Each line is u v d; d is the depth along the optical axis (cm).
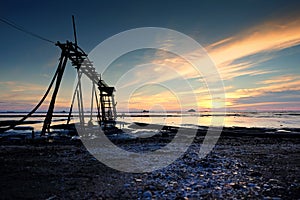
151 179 964
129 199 725
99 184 878
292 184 896
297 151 1797
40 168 1088
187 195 763
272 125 6059
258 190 820
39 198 720
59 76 2361
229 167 1181
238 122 7819
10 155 1412
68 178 946
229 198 740
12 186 820
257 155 1591
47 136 2378
